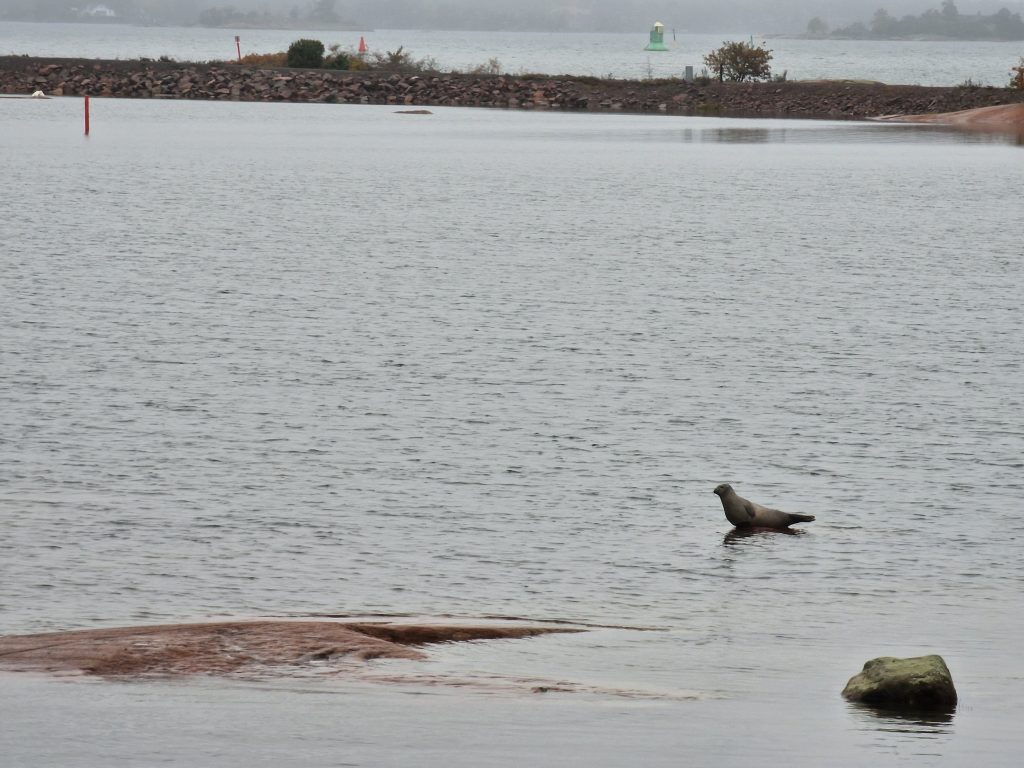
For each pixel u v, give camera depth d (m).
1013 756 31.64
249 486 62.81
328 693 35.16
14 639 39.81
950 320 106.88
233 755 29.77
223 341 94.94
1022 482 65.56
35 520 57.09
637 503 61.56
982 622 46.50
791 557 54.25
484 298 113.56
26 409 75.75
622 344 96.38
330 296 113.25
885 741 32.72
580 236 154.38
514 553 54.25
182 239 145.50
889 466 68.12
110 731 31.28
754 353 94.12
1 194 182.75
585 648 42.06
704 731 33.03
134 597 48.00
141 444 69.44
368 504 60.47
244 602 47.72
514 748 30.81
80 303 107.38
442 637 42.34
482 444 70.88
